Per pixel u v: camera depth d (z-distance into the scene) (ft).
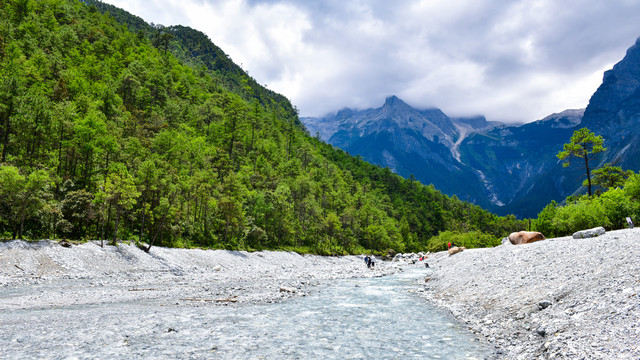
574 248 85.20
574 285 56.39
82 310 64.44
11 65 250.57
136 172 199.31
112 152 211.82
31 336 44.42
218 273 151.33
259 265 211.00
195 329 51.39
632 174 194.08
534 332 44.86
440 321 60.59
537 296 58.13
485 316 58.39
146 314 61.36
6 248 114.62
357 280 138.00
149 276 127.65
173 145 310.04
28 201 130.11
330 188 513.45
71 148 199.62
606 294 47.98
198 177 264.93
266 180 404.98
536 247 102.73
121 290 92.63
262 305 76.69
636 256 59.72
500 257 105.70
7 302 70.54
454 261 157.38
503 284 73.72
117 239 169.17
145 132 329.93
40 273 110.63
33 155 194.39
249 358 39.04
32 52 339.98
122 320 55.42
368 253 422.00
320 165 640.58
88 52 471.21
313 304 79.41
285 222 313.73
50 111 197.67
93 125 204.74
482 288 77.36
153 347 41.65
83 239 152.56
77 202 159.12
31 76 270.26
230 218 245.24
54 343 41.70
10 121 179.83
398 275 160.86
